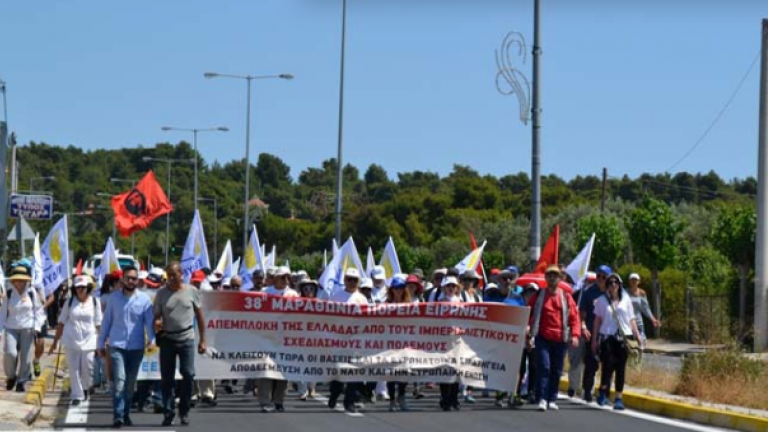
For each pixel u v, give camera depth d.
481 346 17.58
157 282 20.39
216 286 21.44
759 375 18.19
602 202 62.16
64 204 126.88
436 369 17.36
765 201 33.88
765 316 33.56
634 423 15.53
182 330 15.08
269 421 15.68
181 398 15.18
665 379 19.39
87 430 14.72
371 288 19.58
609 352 17.41
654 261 40.56
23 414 15.70
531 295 18.42
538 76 24.17
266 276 20.16
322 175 158.75
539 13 24.08
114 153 151.50
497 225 70.25
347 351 17.22
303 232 93.56
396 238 81.44
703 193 105.38
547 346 17.16
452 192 92.56
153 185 28.88
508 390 17.44
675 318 40.12
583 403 18.17
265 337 17.09
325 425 15.22
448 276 18.00
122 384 15.10
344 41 45.19
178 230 108.00
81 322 18.03
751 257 36.81
